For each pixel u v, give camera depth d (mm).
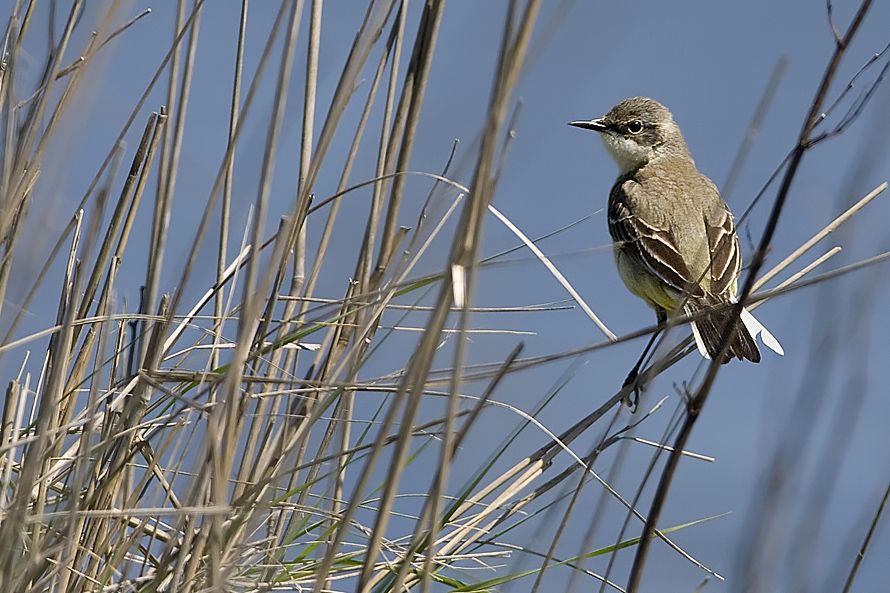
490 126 5746
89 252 7180
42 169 7391
